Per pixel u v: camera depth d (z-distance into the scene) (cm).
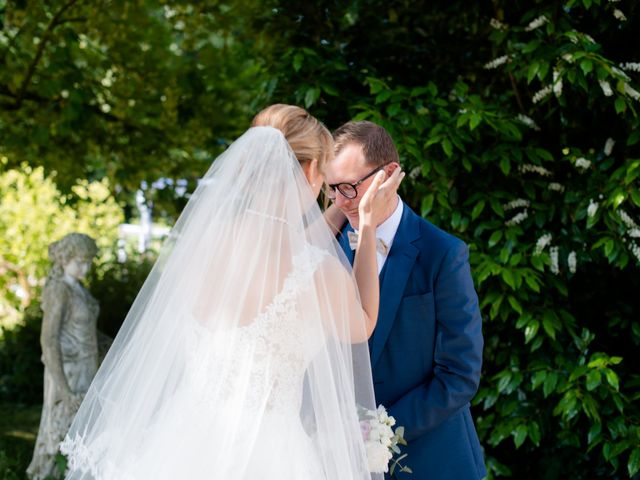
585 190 331
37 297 811
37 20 542
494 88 382
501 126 328
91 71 603
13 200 857
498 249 341
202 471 185
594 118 338
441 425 227
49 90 543
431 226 233
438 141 324
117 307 696
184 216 210
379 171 224
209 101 600
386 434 201
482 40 387
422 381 227
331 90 363
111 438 197
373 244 209
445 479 224
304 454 192
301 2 404
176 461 187
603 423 329
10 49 575
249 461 186
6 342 699
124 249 968
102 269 740
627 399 321
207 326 192
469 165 328
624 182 313
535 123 352
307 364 196
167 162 636
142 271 729
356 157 224
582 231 334
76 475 198
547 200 341
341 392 196
